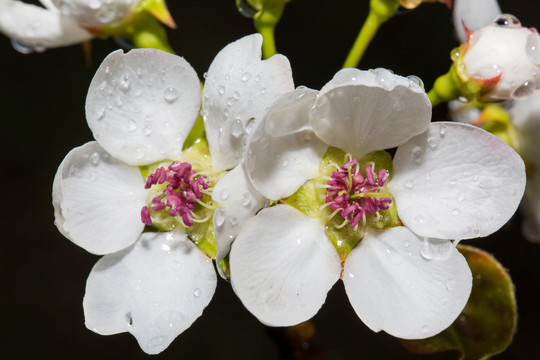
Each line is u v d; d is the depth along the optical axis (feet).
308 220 0.61
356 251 0.62
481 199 0.60
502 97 0.64
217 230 0.59
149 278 0.62
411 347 0.66
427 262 0.61
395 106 0.60
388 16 0.65
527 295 0.91
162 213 0.63
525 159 0.71
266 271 0.60
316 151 0.62
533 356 0.90
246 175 0.60
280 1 0.65
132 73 0.61
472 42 0.64
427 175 0.61
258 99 0.60
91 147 0.62
